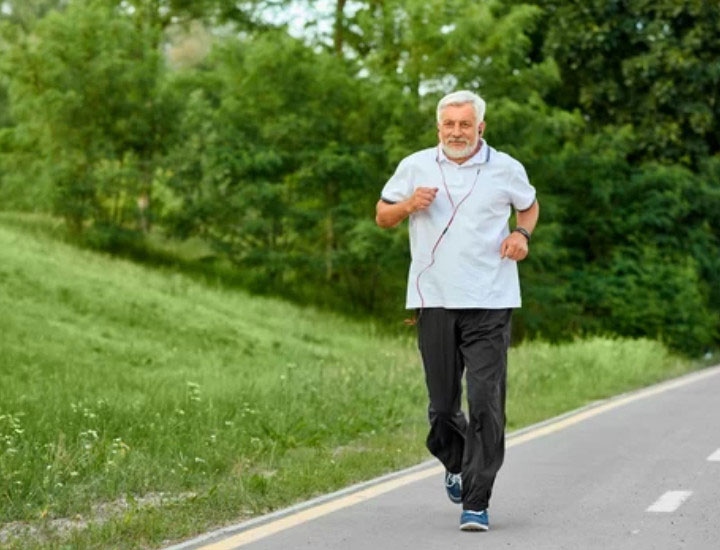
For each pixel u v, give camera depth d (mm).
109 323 30844
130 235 41562
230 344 31562
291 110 43094
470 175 10070
